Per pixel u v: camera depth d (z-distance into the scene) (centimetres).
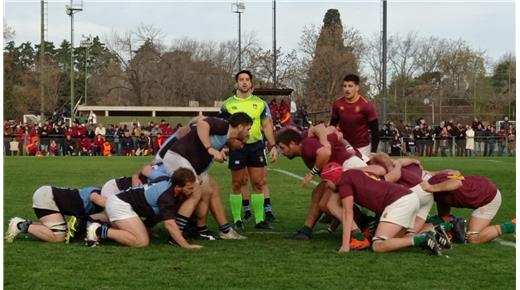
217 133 696
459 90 5038
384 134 2878
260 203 814
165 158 695
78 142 2875
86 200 672
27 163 2075
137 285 496
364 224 681
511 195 1163
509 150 2930
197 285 497
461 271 545
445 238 625
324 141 687
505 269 552
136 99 6081
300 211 959
